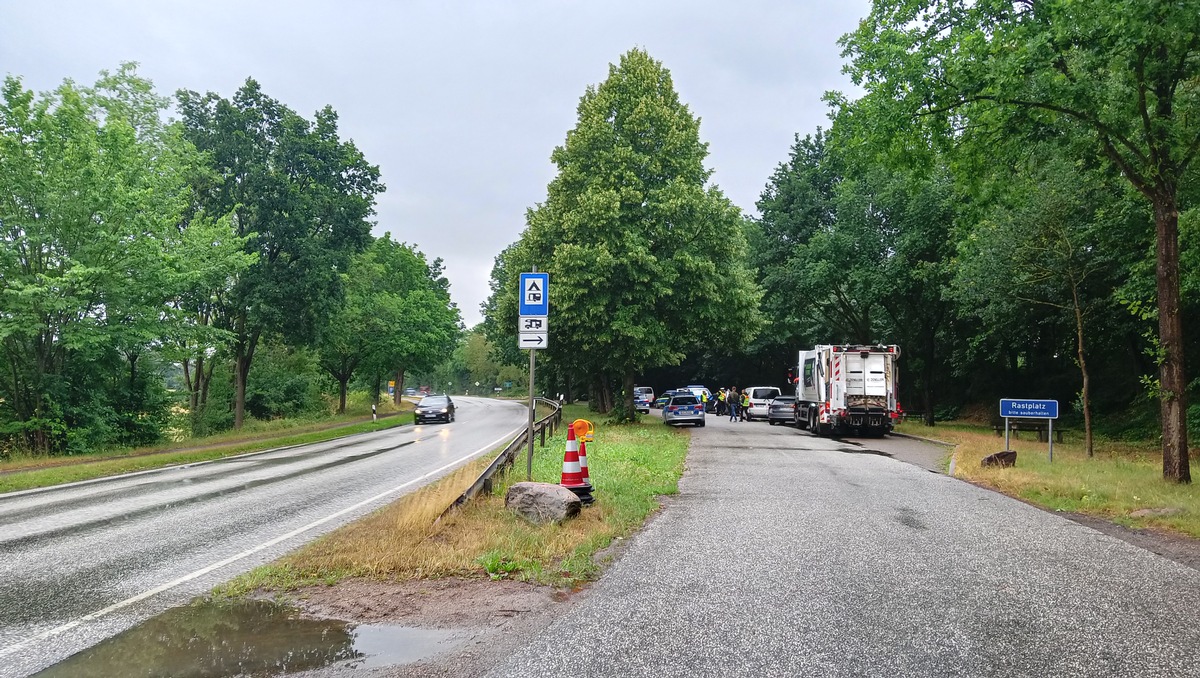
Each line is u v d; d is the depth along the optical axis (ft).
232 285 112.27
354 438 90.99
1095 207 60.85
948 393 150.10
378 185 126.21
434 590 19.03
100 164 73.00
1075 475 40.86
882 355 81.71
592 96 96.27
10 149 67.97
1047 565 21.29
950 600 17.74
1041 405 50.16
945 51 43.52
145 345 81.00
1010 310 74.49
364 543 23.12
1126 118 39.68
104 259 72.79
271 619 16.90
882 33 45.11
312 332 117.19
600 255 81.87
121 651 14.99
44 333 73.82
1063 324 77.30
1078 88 38.55
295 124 118.01
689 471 44.93
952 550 23.15
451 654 14.47
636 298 86.02
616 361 91.20
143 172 79.36
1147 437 78.43
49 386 73.10
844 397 81.20
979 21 45.52
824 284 112.88
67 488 44.24
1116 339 90.22
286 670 13.83
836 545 23.79
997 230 63.00
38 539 27.53
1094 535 25.71
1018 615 16.62
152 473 51.98
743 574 20.15
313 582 19.72
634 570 20.62
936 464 50.83
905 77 43.73
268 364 154.81
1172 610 17.07
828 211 136.15
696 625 15.90
